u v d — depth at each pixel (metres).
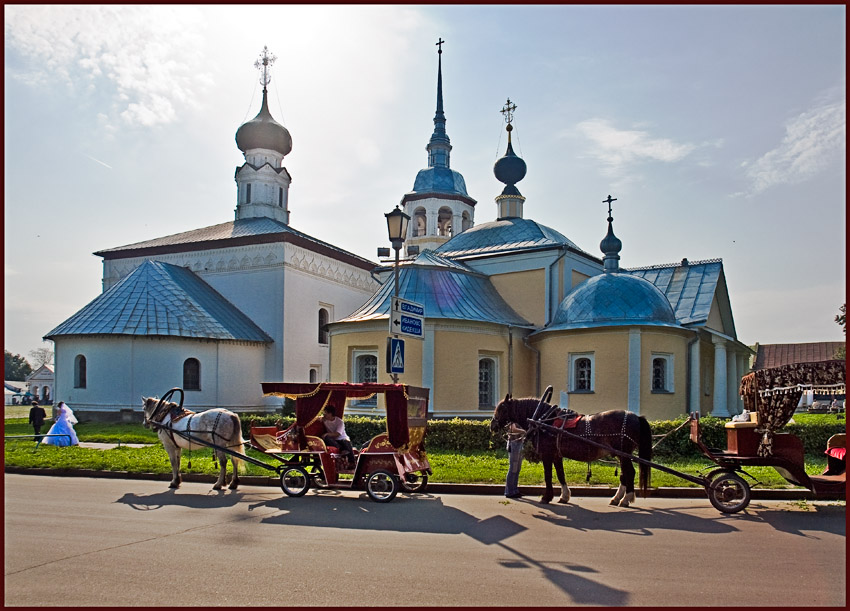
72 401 31.23
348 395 13.05
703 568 7.19
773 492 12.09
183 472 14.86
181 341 31.77
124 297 32.69
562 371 24.31
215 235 38.78
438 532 9.09
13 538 8.66
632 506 11.30
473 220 43.06
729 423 11.12
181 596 6.15
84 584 6.54
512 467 12.26
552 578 6.80
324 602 5.98
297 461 12.88
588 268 30.67
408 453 12.27
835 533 9.05
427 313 23.94
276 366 35.81
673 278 31.42
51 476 15.41
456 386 23.67
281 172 41.94
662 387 23.73
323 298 39.66
